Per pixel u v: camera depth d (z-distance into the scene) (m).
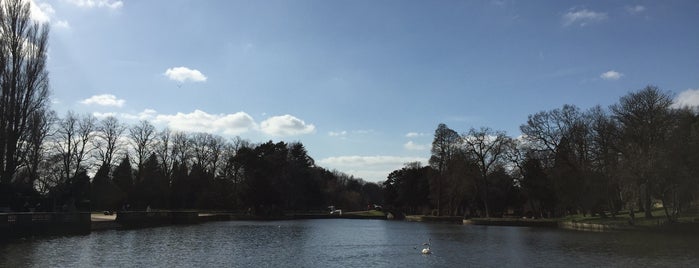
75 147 90.75
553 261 36.19
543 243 50.22
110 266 31.23
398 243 50.66
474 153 101.69
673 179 58.69
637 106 68.81
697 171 58.19
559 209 100.88
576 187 79.31
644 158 60.75
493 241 53.19
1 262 31.00
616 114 71.50
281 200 126.06
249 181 119.31
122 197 94.88
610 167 71.19
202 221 94.88
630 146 66.88
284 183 128.62
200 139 131.38
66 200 74.44
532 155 92.88
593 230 71.81
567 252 41.69
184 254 38.34
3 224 41.88
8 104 57.44
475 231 72.56
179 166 122.62
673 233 59.47
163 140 121.94
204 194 123.62
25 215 45.06
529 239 55.66
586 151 80.88
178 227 73.56
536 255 39.78
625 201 67.94
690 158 58.47
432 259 37.50
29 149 63.09
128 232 59.69
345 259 37.25
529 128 88.81
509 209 139.50
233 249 42.78
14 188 58.78
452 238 57.84
